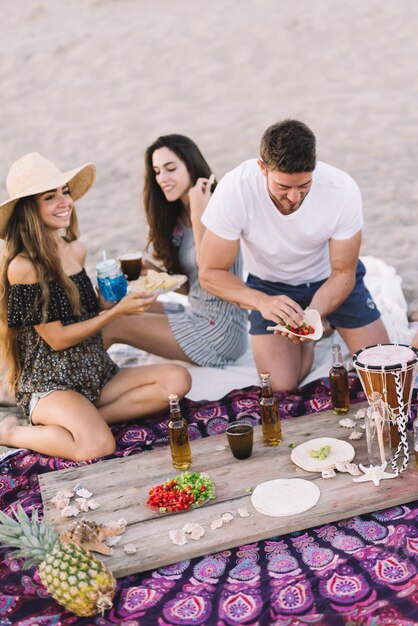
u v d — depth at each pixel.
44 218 4.10
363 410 3.79
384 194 7.69
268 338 4.54
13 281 4.06
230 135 10.15
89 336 4.22
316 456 3.46
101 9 15.61
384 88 11.09
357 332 4.59
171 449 3.54
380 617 2.64
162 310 5.09
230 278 4.30
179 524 3.18
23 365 4.26
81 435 3.97
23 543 2.97
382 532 3.10
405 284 5.80
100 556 3.05
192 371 4.91
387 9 13.98
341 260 4.25
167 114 11.13
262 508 3.18
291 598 2.80
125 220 7.89
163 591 2.92
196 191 4.61
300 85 11.60
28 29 14.88
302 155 3.62
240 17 14.52
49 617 2.83
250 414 4.18
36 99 12.13
